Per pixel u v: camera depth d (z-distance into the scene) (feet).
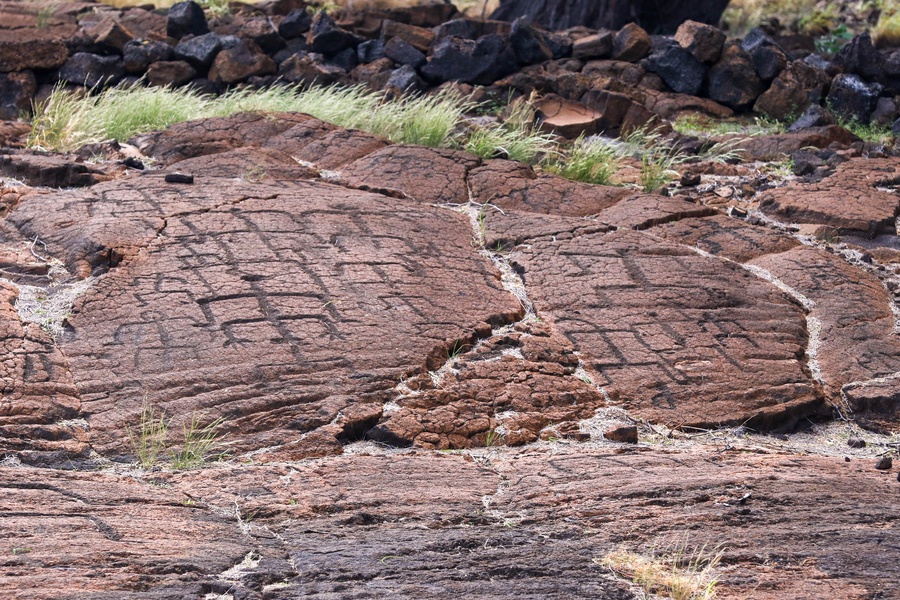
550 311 53.67
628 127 101.76
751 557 30.01
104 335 46.83
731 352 51.08
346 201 63.41
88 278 52.06
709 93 118.11
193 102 95.86
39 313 48.42
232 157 72.33
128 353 45.47
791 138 94.22
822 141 94.99
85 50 115.14
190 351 45.68
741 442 45.19
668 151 94.02
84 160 73.97
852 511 34.53
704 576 28.37
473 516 33.81
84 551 28.30
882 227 70.18
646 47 122.42
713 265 59.88
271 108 90.68
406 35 119.65
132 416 41.60
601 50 122.21
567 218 65.41
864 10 164.14
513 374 47.37
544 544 31.14
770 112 115.24
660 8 151.74
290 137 79.10
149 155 76.64
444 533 31.89
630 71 119.96
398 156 73.97
